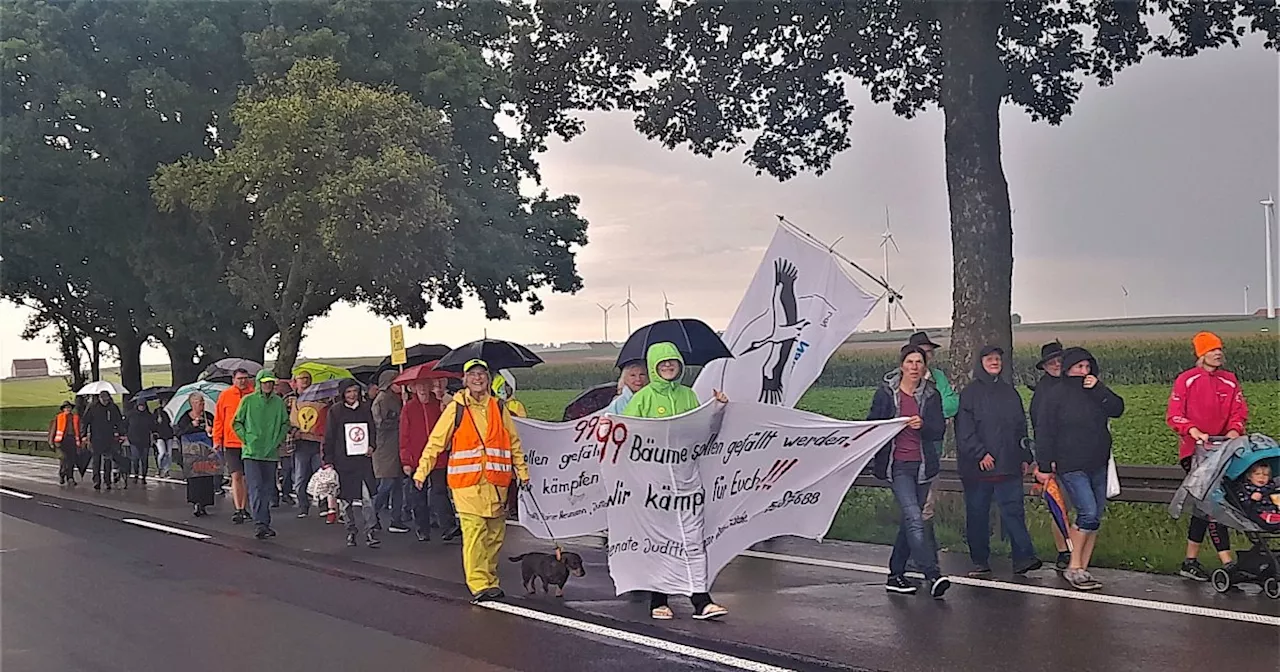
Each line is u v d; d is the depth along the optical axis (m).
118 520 16.45
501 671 7.20
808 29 16.42
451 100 26.61
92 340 40.59
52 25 26.88
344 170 21.41
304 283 26.50
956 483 12.46
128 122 27.61
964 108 14.47
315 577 10.95
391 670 7.32
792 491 8.95
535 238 29.61
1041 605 8.44
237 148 22.92
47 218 28.75
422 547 12.73
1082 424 9.01
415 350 15.70
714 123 17.70
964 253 14.52
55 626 8.88
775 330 12.08
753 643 7.62
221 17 27.66
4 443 43.34
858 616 8.30
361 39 26.12
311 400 16.36
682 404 8.59
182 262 28.84
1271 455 8.44
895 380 9.10
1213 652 6.99
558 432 9.85
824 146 18.27
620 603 9.14
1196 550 9.24
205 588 10.48
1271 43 15.21
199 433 16.78
